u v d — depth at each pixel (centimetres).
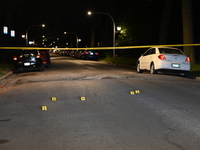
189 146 501
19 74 1902
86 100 909
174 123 645
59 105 841
